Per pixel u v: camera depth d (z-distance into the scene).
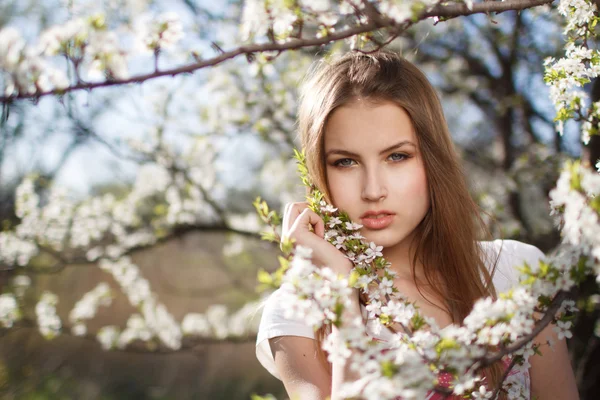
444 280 1.38
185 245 4.55
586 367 2.38
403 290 1.37
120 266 4.25
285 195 4.12
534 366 1.31
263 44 0.91
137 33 0.92
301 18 0.94
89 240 4.13
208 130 3.79
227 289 4.95
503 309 0.80
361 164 1.27
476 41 3.66
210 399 6.95
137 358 7.55
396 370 0.73
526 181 3.22
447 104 4.24
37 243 4.00
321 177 1.32
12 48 0.90
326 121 1.29
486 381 1.17
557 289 0.80
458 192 1.37
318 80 1.42
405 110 1.28
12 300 3.96
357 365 0.77
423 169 1.31
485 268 1.42
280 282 0.83
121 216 4.16
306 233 1.19
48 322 3.97
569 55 1.16
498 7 0.94
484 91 3.85
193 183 3.73
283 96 3.53
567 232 0.77
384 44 0.92
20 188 4.11
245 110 3.71
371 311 1.08
